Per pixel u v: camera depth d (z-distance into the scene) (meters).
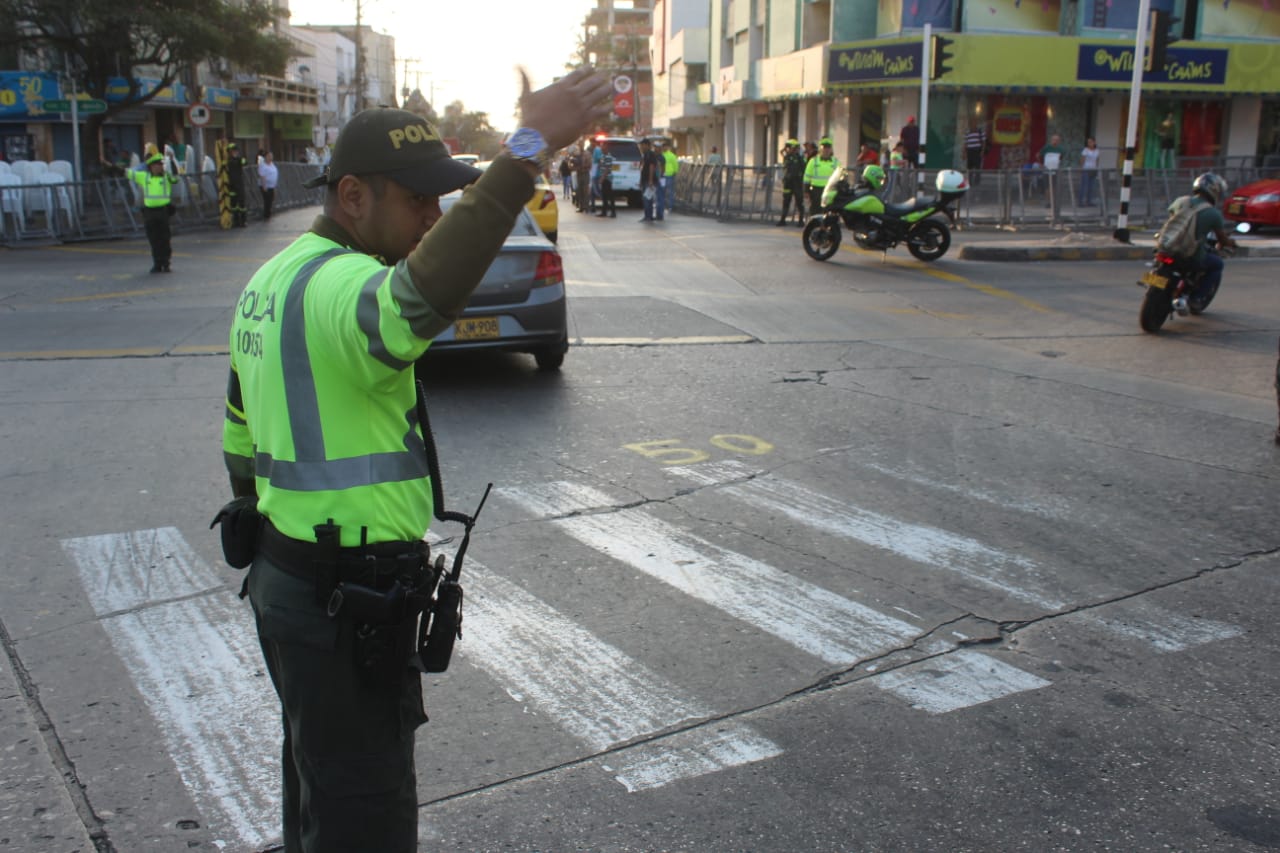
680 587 4.87
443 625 2.23
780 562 5.17
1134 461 6.89
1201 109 31.44
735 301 13.56
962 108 29.28
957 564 5.16
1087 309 13.06
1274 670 4.14
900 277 15.72
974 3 28.50
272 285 2.11
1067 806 3.28
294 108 57.56
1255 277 15.69
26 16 27.48
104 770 3.45
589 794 3.33
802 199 23.95
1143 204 23.06
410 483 2.14
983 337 11.34
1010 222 22.67
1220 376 9.52
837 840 3.12
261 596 2.16
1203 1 30.17
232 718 3.77
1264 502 6.09
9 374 9.31
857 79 29.86
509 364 9.90
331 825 2.17
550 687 3.98
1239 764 3.51
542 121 1.82
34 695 3.90
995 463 6.82
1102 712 3.82
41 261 18.25
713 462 6.80
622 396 8.60
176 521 5.68
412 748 2.26
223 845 3.08
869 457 6.94
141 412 7.98
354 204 2.10
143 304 13.29
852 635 4.41
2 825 3.16
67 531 5.53
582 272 16.17
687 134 63.16
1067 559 5.23
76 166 27.27
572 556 5.22
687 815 3.23
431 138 2.13
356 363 1.94
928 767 3.48
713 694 3.93
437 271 1.81
